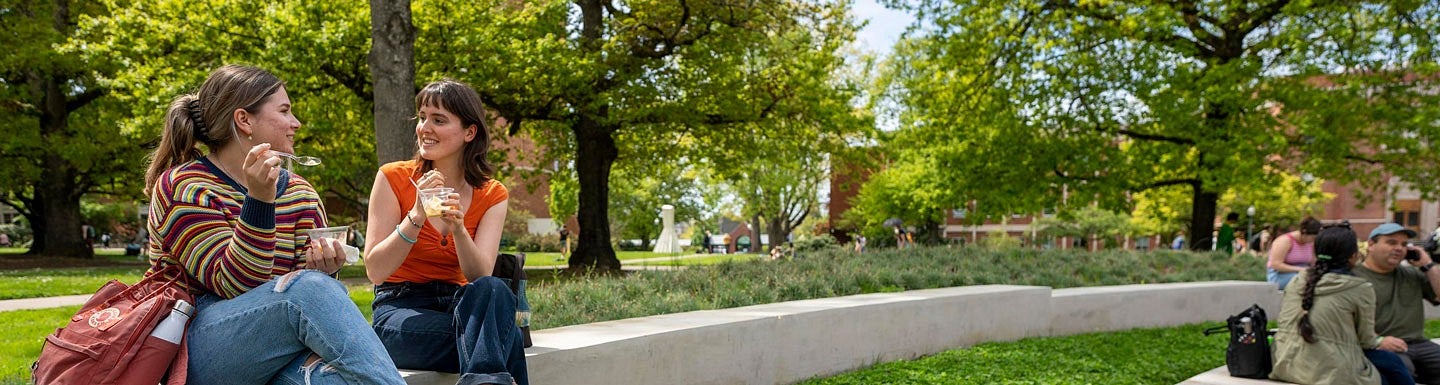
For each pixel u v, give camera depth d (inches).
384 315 120.3
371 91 627.2
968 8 765.9
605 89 689.6
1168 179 819.4
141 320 82.4
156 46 591.2
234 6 562.9
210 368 86.4
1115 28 703.1
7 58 774.5
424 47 603.5
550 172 957.2
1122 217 1742.1
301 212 97.2
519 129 754.2
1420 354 201.8
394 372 90.7
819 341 229.5
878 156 925.2
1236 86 657.6
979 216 906.7
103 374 80.2
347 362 87.1
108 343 80.4
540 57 591.5
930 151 907.4
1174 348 293.6
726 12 687.1
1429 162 725.9
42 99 926.4
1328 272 201.6
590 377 151.3
